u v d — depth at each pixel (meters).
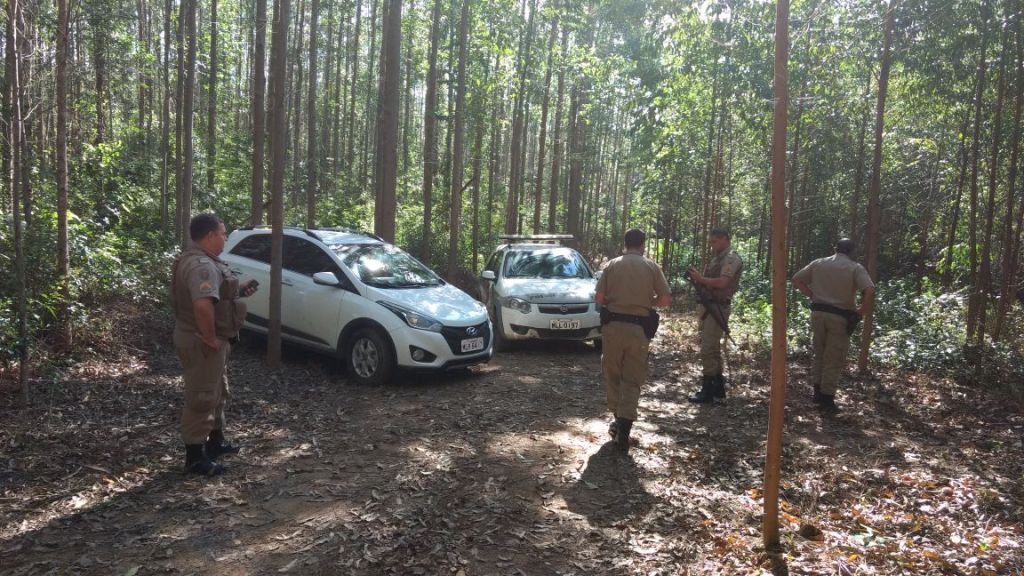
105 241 8.95
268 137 17.75
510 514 3.88
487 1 15.48
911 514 4.05
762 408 6.50
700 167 15.11
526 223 27.78
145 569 3.14
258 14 10.10
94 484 4.08
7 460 4.33
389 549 3.40
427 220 14.99
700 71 11.19
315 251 7.63
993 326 9.03
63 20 6.39
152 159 14.74
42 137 9.64
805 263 17.16
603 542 3.57
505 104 19.61
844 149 13.13
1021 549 3.57
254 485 4.20
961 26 7.74
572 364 8.42
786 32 3.13
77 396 5.66
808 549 3.50
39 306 6.38
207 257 4.16
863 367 8.02
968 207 11.43
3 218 7.02
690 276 6.66
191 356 4.17
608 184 38.34
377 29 29.64
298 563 3.24
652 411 6.37
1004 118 8.80
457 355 7.00
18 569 3.09
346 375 7.26
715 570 3.28
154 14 17.58
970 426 6.03
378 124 16.00
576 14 16.80
